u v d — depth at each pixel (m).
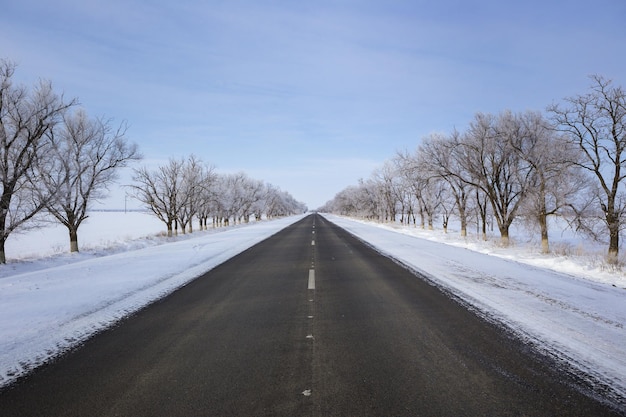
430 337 4.79
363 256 14.09
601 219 15.82
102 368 3.96
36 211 15.66
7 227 15.30
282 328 5.29
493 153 20.14
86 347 4.62
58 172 17.17
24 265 14.73
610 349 4.27
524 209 18.64
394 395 3.24
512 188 20.92
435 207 36.84
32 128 15.41
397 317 5.77
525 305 6.33
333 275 9.89
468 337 4.76
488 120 20.27
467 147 20.91
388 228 39.09
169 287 8.49
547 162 17.00
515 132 18.53
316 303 6.78
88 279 9.48
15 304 6.86
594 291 7.46
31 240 30.05
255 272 10.60
